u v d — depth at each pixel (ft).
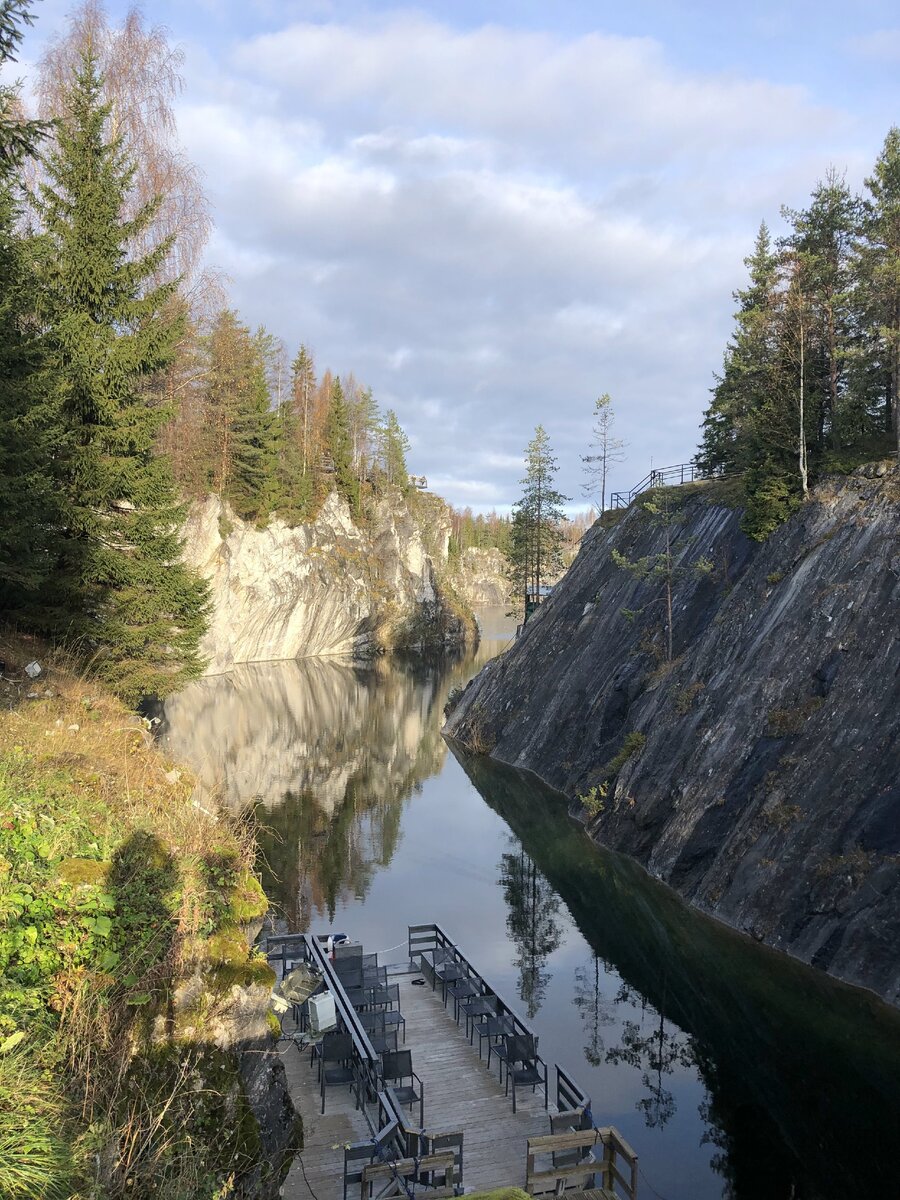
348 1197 34.37
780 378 102.73
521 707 145.18
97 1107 19.67
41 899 23.02
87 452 60.95
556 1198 34.76
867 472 84.17
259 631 262.47
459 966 57.57
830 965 58.08
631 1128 44.47
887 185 99.55
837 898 60.08
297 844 94.22
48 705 46.98
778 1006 53.93
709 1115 45.70
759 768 74.49
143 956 23.77
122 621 65.51
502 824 102.37
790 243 108.99
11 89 55.83
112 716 51.98
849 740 66.49
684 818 80.53
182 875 28.17
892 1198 38.81
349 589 295.07
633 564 122.11
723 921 68.08
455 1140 36.73
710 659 92.17
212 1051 24.68
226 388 217.56
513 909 76.18
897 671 65.51
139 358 65.00
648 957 64.75
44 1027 20.31
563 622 149.59
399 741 154.92
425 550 368.27
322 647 299.79
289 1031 48.98
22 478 46.29
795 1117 45.42
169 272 92.99
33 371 51.03
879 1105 44.83
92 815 29.86
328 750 144.25
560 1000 59.36
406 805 111.14
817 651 74.54
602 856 87.92
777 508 94.79
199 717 166.81
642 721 100.83
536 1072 43.60
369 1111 40.93
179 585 66.90
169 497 66.69
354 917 74.49
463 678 248.32
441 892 80.59
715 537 112.68
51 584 60.18
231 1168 22.31
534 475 213.66
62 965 22.39
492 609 590.55
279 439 258.98
